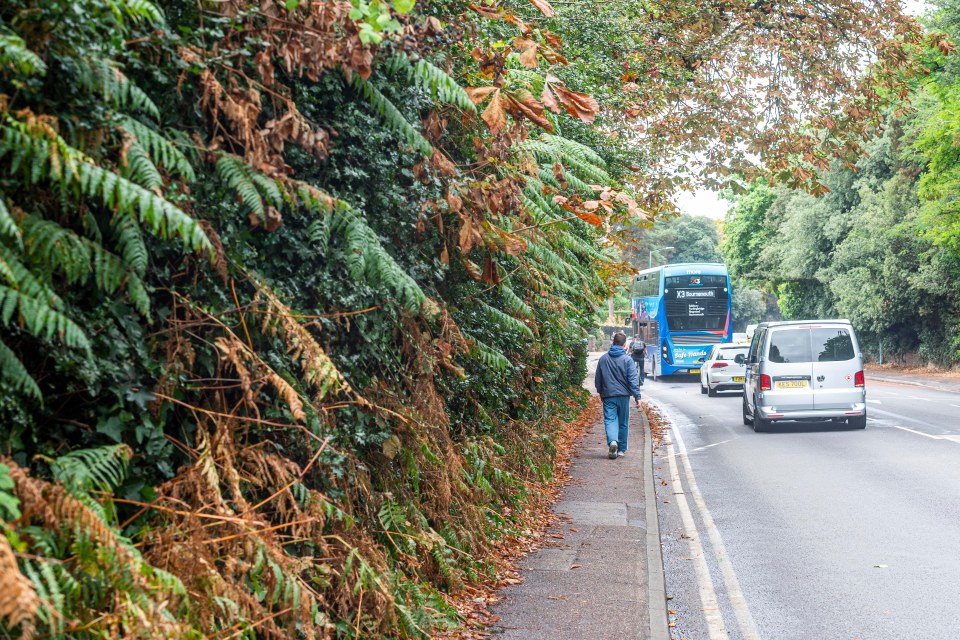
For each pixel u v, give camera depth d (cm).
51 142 272
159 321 375
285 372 427
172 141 366
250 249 417
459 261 674
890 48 1605
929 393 2922
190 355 368
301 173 472
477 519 705
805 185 1775
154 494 351
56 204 318
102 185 293
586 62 1309
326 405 484
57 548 277
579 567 738
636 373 1452
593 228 974
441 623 531
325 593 455
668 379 4472
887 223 4072
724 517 984
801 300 5322
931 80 2980
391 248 567
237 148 428
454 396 778
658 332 3972
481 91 535
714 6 1670
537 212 681
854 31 1664
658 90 1608
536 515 931
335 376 394
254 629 367
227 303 402
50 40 291
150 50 362
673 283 3872
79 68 302
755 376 1850
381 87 525
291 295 448
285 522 422
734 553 820
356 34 419
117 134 325
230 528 362
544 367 1177
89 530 265
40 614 221
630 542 833
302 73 460
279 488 409
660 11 1672
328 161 492
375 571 479
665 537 901
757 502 1062
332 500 472
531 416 1217
